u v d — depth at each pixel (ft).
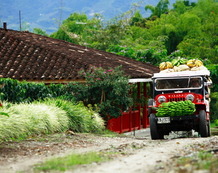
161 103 87.51
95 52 151.53
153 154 52.54
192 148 58.59
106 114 104.47
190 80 87.45
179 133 101.04
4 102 83.76
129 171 39.09
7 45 130.52
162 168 39.45
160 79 88.58
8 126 71.77
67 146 65.26
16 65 119.75
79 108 96.63
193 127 88.58
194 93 86.53
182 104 83.15
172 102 84.12
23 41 132.98
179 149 58.03
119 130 117.80
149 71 132.46
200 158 44.21
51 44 140.36
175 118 83.76
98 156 49.96
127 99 104.78
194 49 256.11
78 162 44.57
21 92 94.43
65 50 133.39
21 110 80.69
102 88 102.78
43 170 40.81
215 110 185.26
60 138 76.54
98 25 270.67
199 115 83.35
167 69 93.30
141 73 120.06
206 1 363.35
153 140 79.05
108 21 269.03
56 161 45.39
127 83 103.81
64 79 111.04
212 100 187.42
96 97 104.78
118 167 41.75
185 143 67.62
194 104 83.51
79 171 39.63
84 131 94.84
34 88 98.02
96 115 100.63
